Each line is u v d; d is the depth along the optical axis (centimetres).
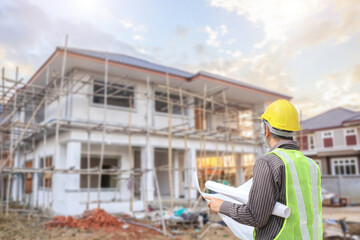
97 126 1250
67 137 1275
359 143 2741
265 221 179
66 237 788
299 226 179
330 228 966
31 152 1677
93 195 1318
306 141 3092
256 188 183
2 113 1552
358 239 817
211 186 215
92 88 1435
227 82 1714
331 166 2914
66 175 1285
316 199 195
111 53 1973
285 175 182
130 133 1325
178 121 1700
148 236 834
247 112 2183
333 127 2872
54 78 1186
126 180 1451
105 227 916
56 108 1517
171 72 1717
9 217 993
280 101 216
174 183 1728
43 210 1171
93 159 1563
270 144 216
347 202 1805
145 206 1188
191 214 987
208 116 1945
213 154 2034
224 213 197
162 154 1911
